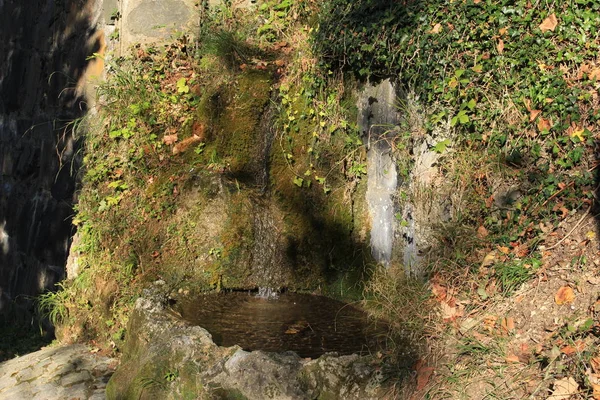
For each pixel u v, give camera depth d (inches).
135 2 285.9
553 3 190.5
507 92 192.4
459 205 194.7
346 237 235.6
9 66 373.4
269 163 246.1
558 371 150.2
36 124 346.0
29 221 349.1
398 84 216.4
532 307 166.9
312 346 188.2
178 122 264.4
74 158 307.0
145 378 182.5
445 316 175.9
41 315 331.0
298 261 239.8
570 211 178.1
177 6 284.7
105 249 252.2
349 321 208.2
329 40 233.8
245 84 248.7
